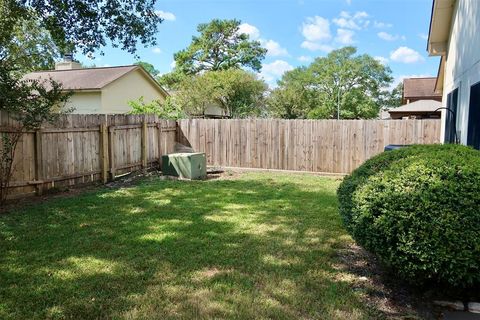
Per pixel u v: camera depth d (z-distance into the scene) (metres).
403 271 2.82
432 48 8.15
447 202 2.67
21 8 8.00
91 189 7.39
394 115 20.81
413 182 2.83
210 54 35.28
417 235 2.68
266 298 2.87
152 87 19.97
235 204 6.05
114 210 5.60
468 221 2.60
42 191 6.67
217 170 10.30
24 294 2.91
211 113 26.66
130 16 8.64
